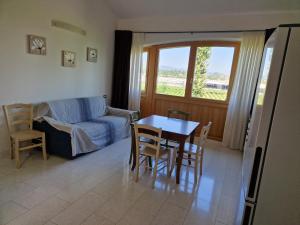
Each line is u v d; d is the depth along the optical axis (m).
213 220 2.04
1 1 2.69
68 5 3.59
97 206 2.09
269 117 1.16
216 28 4.01
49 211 1.96
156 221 1.96
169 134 2.59
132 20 4.72
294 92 1.10
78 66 4.01
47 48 3.35
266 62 1.36
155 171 2.50
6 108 2.85
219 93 4.47
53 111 3.33
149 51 4.98
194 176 2.86
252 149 1.32
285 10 3.47
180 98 4.84
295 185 1.19
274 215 1.26
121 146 3.76
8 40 2.83
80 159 3.12
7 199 2.09
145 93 5.23
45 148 2.98
